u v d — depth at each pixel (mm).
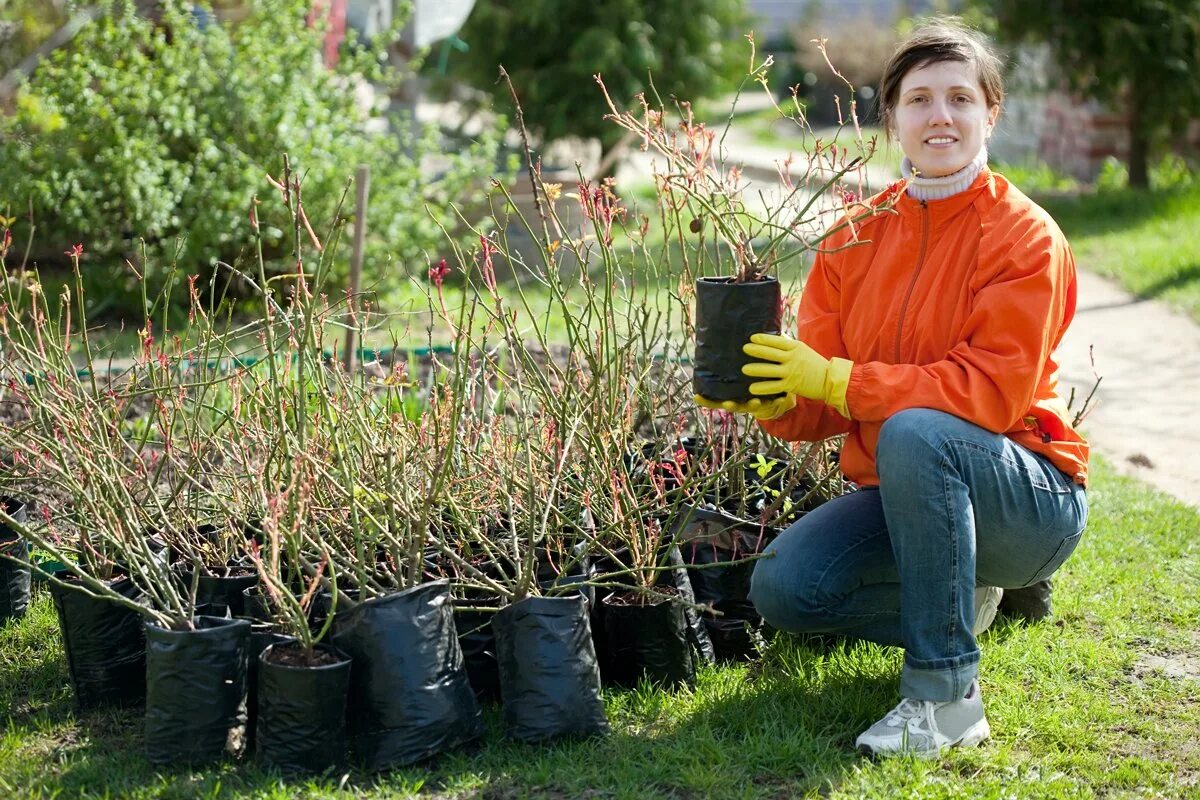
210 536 3686
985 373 2924
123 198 8016
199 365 3830
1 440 3416
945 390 2934
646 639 3350
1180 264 10711
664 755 3018
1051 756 3053
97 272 8125
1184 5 14367
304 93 8570
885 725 3043
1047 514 3033
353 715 3002
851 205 3045
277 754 2889
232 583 3406
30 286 3721
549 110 13766
